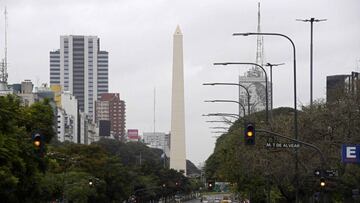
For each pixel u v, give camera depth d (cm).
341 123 6266
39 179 5884
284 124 6725
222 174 9769
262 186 8006
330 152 6219
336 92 6738
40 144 4425
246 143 4331
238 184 8594
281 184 7025
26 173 5562
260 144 6806
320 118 6450
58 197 9725
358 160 4872
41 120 6372
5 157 4878
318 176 4956
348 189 6384
